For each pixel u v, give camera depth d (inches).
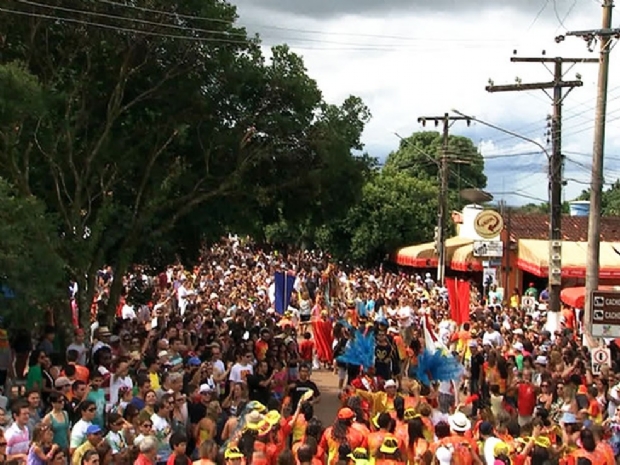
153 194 796.6
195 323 823.7
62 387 469.7
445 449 442.6
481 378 693.3
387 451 433.4
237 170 798.5
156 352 633.0
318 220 898.7
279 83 813.2
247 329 817.5
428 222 2119.8
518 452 463.5
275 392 608.4
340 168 848.3
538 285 1558.8
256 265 1923.0
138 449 405.7
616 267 1381.6
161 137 796.0
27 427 430.3
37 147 711.7
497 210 1756.9
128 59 745.6
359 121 875.4
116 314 893.8
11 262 518.6
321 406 789.2
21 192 658.8
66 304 689.6
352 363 714.8
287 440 482.9
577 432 481.4
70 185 764.0
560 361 679.7
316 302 1135.0
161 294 1150.3
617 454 526.9
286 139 828.6
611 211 2940.5
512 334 831.1
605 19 786.8
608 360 656.4
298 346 872.9
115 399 506.0
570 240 1708.9
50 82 719.1
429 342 776.3
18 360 644.7
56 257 566.6
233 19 791.7
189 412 510.0
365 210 2098.9
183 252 906.7
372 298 1219.2
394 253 2095.2
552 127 992.2
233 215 855.7
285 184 836.6
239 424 473.7
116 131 793.6
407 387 557.3
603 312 679.1
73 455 408.5
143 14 732.7
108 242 743.7
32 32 704.4
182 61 772.6
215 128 813.9
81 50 736.3
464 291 910.4
